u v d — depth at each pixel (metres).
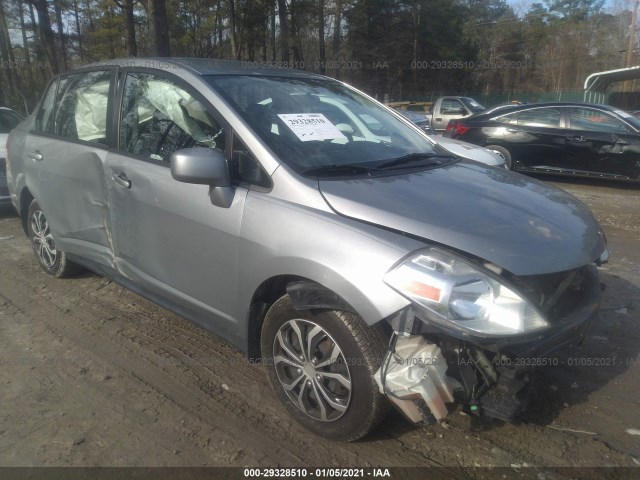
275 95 3.57
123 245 3.87
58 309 4.54
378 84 39.53
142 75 3.83
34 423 3.07
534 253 2.54
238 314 3.13
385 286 2.45
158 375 3.56
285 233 2.77
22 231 6.92
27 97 26.81
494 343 2.35
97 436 2.96
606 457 2.78
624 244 6.27
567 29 53.59
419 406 2.52
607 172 9.53
